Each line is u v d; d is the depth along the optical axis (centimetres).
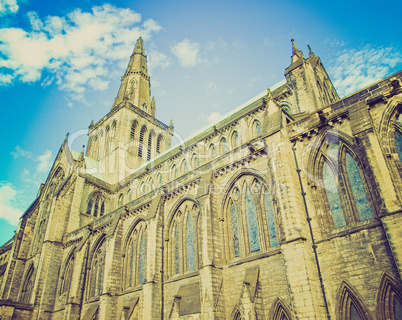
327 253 2780
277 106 3616
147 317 3788
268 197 3475
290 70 4809
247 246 3484
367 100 2936
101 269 5244
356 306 2514
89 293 5247
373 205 2722
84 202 6969
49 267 5978
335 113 3133
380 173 2556
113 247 4825
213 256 3475
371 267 2530
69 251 6069
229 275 3416
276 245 3253
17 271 6956
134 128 9275
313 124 3262
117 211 5359
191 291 3653
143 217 4766
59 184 7519
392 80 2830
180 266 4041
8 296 6631
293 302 2617
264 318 2961
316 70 5209
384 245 2525
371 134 2728
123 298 4528
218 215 3778
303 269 2653
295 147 3350
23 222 7500
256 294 3005
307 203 3062
